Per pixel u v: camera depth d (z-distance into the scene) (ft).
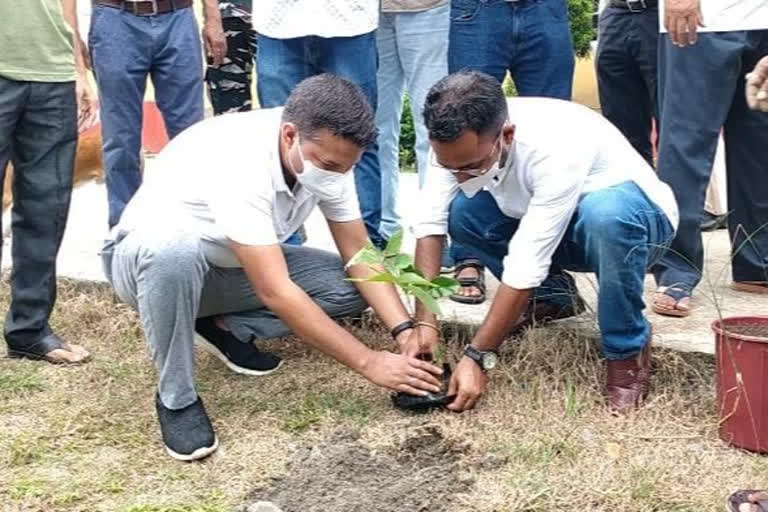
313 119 9.18
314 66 13.03
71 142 12.01
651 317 12.10
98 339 13.17
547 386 11.00
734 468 9.51
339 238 10.86
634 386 10.58
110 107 14.11
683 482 9.29
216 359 12.24
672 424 10.33
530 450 9.87
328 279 11.22
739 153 12.49
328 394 11.23
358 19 12.78
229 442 10.30
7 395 11.43
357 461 9.81
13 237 12.09
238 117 10.23
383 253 10.07
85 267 14.82
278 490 9.43
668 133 12.08
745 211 12.67
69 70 11.80
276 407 11.00
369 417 10.71
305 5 12.68
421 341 10.43
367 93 13.16
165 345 9.87
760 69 9.52
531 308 11.74
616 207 9.89
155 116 27.02
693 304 12.55
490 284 13.42
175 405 10.02
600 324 10.42
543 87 13.17
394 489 9.27
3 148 11.39
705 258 14.53
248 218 9.55
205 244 10.36
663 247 10.39
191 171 10.25
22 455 10.04
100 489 9.46
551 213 9.82
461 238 11.39
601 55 13.62
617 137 10.69
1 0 11.09
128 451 10.20
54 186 11.93
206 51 15.44
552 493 9.14
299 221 10.43
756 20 11.61
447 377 11.02
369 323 12.50
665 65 12.19
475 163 9.45
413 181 20.95
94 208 18.72
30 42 11.32
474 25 12.85
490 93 9.23
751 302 12.60
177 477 9.69
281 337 11.76
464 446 10.06
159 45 14.10
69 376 11.96
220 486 9.53
